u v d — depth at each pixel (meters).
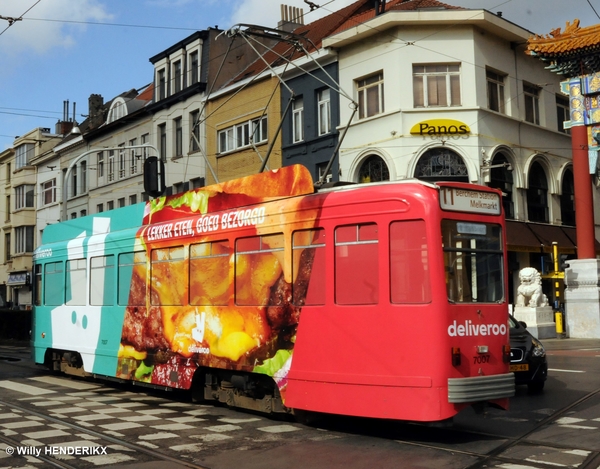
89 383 14.33
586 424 9.03
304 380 8.77
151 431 8.81
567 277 26.06
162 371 11.41
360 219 8.39
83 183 44.44
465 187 8.35
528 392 12.02
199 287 10.76
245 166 30.95
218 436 8.48
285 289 9.17
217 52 33.69
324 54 27.31
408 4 27.89
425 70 25.53
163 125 36.69
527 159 28.08
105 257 13.41
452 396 7.71
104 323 13.24
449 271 8.02
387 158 25.25
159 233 11.80
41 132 52.03
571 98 26.50
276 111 29.55
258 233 9.67
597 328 25.05
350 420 9.52
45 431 8.83
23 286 51.00
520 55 28.06
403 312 7.96
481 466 6.82
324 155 27.56
